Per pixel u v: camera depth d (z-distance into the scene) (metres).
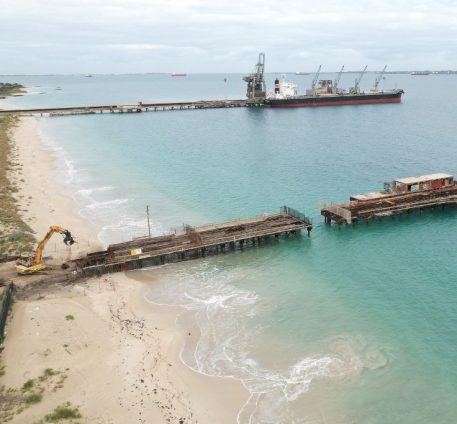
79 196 89.19
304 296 52.41
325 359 40.88
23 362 38.12
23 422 31.72
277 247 66.88
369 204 77.06
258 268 60.06
